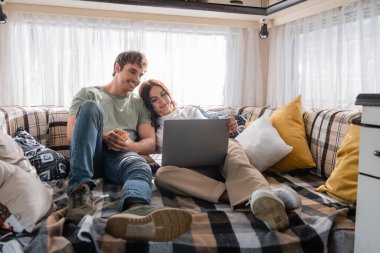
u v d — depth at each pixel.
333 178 1.44
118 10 2.33
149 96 2.02
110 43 2.34
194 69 2.55
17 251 0.92
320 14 2.22
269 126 1.91
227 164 1.52
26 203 1.06
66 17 2.24
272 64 2.70
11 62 2.17
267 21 2.64
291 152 1.85
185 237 1.05
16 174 1.13
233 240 1.05
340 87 2.08
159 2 2.22
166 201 1.37
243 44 2.66
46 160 1.61
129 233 1.00
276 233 1.07
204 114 2.17
